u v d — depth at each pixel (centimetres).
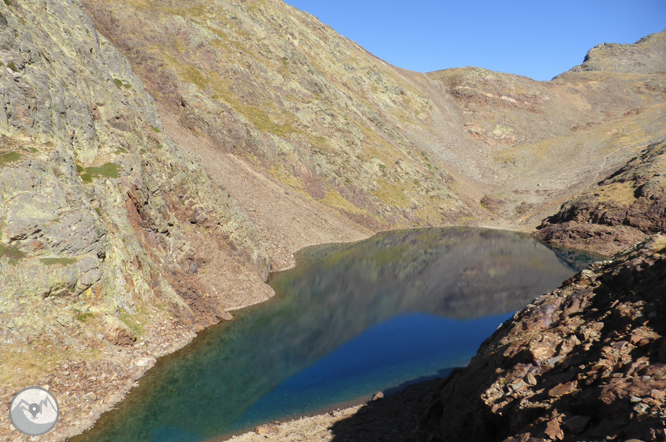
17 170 1858
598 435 622
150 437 1586
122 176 2539
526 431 736
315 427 1622
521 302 3816
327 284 4116
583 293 1154
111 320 2000
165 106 7006
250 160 7256
